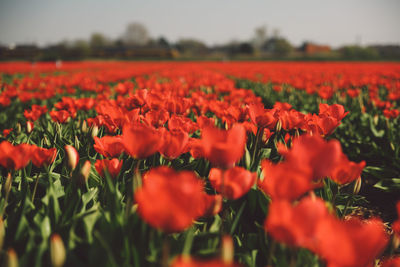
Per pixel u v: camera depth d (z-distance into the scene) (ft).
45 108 7.65
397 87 14.82
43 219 3.18
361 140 9.29
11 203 3.68
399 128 8.80
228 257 2.36
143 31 210.18
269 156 5.24
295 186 2.50
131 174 4.37
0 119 9.77
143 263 2.96
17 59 116.47
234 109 5.26
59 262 2.49
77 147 4.96
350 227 2.29
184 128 4.49
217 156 2.75
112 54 132.87
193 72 31.30
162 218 2.25
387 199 6.90
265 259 3.42
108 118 4.79
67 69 49.14
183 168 4.61
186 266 1.97
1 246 3.02
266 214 3.63
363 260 2.16
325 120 4.37
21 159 3.28
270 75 27.20
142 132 3.02
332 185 4.38
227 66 53.47
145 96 6.66
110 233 3.01
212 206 3.07
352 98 13.26
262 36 197.36
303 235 2.26
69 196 3.61
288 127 4.91
